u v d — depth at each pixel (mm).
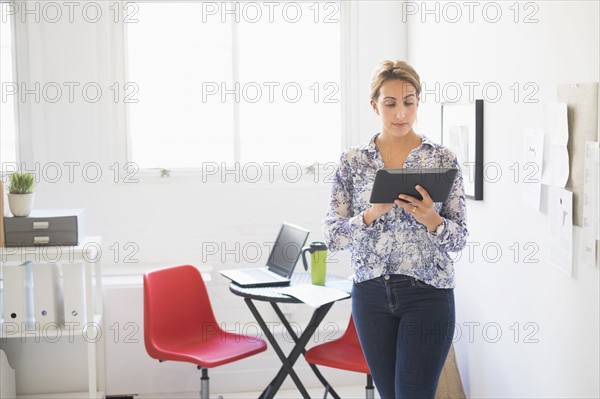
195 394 4543
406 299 2686
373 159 2766
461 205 2715
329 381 4684
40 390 4445
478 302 3816
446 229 2605
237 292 3705
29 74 4637
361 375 4699
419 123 4746
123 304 4441
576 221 2676
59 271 4152
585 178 2590
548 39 2885
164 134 4859
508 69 3293
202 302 4180
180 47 4840
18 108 4645
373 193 2541
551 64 2863
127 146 4801
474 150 3695
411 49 4844
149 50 4816
